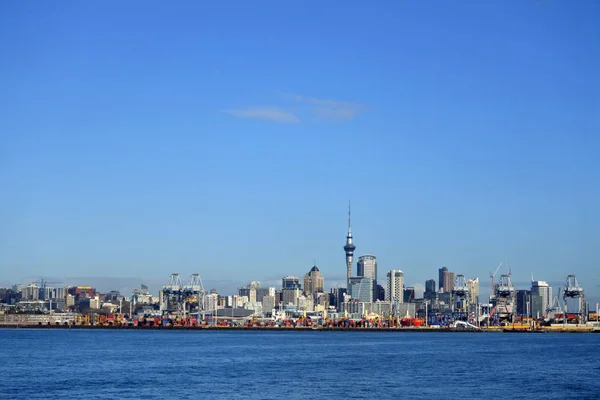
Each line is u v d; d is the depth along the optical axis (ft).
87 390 519.19
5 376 614.34
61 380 583.58
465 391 522.47
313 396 493.36
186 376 619.26
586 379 609.42
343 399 480.23
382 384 562.25
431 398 486.79
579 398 490.90
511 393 514.27
